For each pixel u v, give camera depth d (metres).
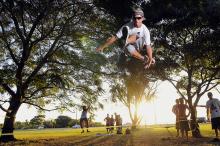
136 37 4.54
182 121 19.53
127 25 4.50
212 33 19.20
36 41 24.39
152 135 25.84
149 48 4.56
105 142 19.69
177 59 23.47
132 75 21.00
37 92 26.56
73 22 22.81
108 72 23.91
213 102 16.88
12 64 24.72
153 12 17.69
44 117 27.02
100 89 25.81
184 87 23.86
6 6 23.08
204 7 17.75
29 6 21.97
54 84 25.36
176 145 16.25
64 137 27.02
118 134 29.14
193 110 22.94
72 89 26.02
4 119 25.20
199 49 20.14
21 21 25.11
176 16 18.16
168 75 23.69
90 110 26.44
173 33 21.03
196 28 20.59
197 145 15.62
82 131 26.41
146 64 4.58
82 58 24.81
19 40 26.19
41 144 20.47
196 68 23.12
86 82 25.95
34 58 27.12
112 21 21.22
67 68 25.86
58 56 25.81
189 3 17.38
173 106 20.16
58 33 24.11
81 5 21.92
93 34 23.16
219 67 22.44
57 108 26.42
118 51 21.14
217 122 16.84
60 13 23.16
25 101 26.03
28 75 26.38
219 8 17.64
